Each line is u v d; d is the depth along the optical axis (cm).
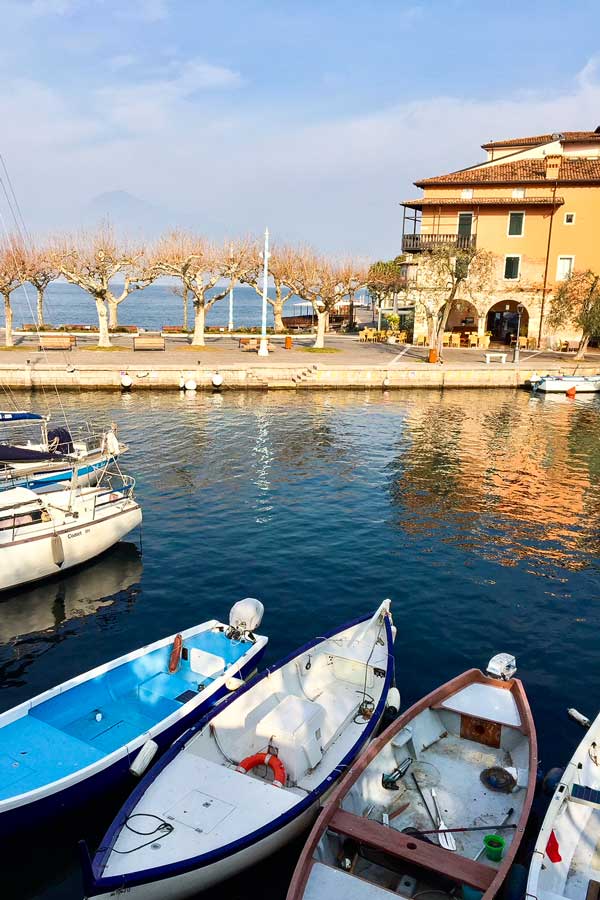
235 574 1778
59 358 4941
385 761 1012
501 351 5922
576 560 1944
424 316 6216
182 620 1549
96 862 783
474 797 984
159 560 1861
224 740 1050
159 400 4219
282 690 1169
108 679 1184
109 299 6912
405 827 929
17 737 1037
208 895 868
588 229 5819
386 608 1394
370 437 3384
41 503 1809
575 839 877
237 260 5831
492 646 1468
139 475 2633
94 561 1856
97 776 961
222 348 5869
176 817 867
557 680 1348
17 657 1395
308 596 1667
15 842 947
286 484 2559
